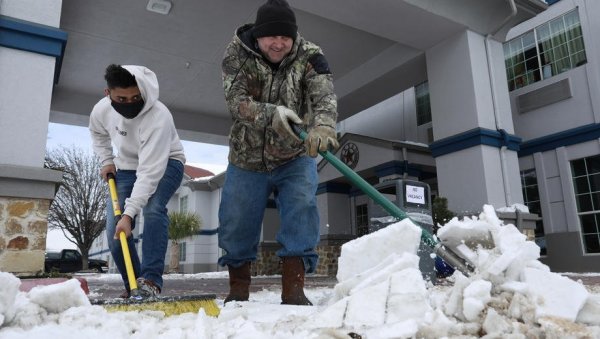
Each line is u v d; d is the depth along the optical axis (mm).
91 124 2475
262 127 2025
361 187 1896
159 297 1711
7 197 3584
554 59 8031
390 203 1869
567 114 7758
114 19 6910
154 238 2139
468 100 6645
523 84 8477
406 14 6363
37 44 4000
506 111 6871
